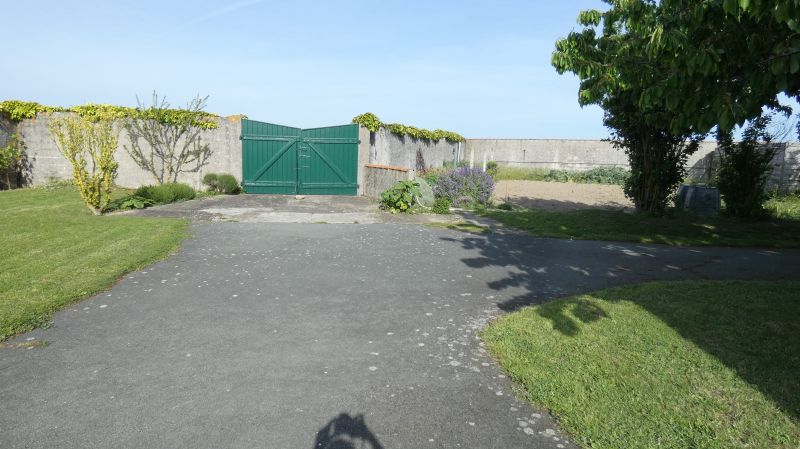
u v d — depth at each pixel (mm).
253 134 15594
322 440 2746
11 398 3135
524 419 2994
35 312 4617
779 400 3104
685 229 10555
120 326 4430
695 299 5281
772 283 6000
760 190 12430
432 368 3684
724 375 3449
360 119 15875
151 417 2943
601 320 4602
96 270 6113
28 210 10539
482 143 29984
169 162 15039
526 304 5324
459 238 9188
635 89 6309
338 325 4559
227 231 9203
